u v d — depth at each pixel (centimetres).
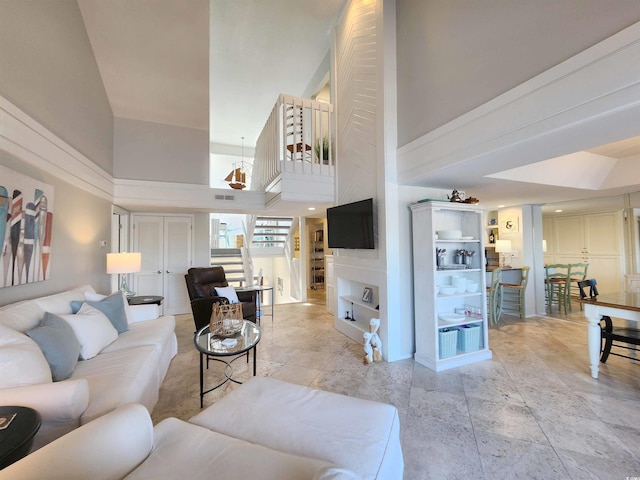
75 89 329
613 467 167
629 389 255
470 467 168
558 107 184
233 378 285
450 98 267
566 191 396
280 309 608
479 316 338
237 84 628
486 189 374
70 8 317
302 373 296
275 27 468
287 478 105
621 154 362
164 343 285
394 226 332
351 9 404
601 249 570
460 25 256
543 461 172
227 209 539
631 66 153
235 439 129
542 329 438
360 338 385
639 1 152
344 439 130
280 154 464
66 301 255
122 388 179
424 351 316
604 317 302
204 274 488
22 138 236
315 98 628
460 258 346
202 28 384
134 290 541
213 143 932
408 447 185
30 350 161
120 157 455
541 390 256
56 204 292
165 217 565
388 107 334
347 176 417
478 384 269
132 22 361
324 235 883
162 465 114
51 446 103
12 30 226
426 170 291
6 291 223
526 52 204
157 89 436
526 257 520
